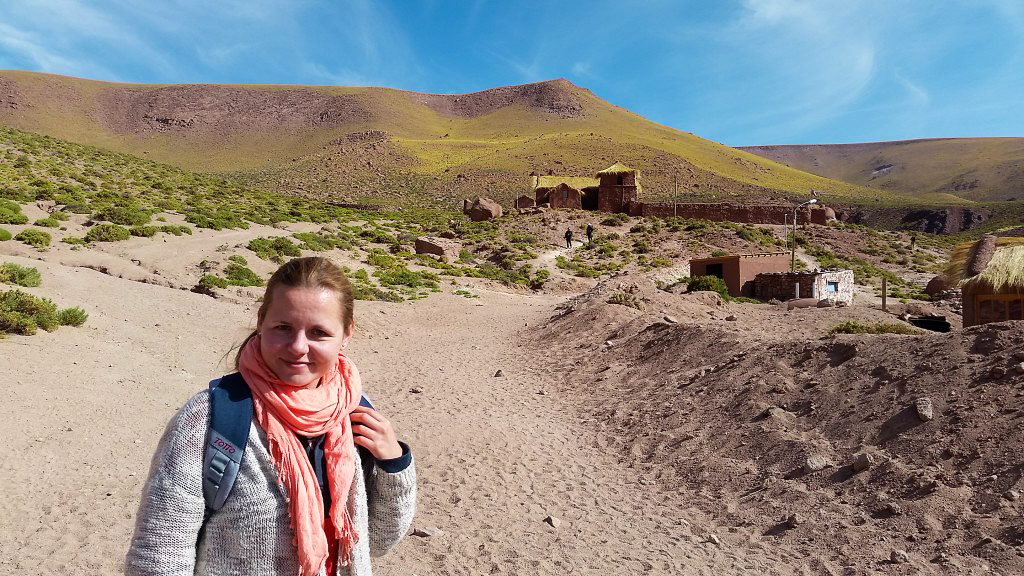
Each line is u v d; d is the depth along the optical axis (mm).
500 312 27391
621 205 72812
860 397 8398
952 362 8102
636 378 12719
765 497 7109
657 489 7926
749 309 25172
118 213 32438
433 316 25734
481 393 12820
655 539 6414
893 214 164625
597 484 8109
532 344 18922
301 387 1947
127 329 15516
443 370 15234
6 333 12547
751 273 39812
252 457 1838
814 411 8578
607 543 6258
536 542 6191
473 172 156125
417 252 45344
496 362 16625
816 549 5961
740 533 6512
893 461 6848
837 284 36312
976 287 14102
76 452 8008
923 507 6078
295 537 1861
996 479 6066
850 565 5574
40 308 13766
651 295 22984
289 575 1869
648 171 167750
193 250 28859
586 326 18500
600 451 9492
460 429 9875
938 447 6832
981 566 5168
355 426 2084
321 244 37906
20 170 45406
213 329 17578
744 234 59688
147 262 25938
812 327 19656
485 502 7270
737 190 160500
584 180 78812
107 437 8680
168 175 66438
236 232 36281
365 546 2027
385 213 72938
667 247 55906
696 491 7668
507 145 197000
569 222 64750
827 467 7293
